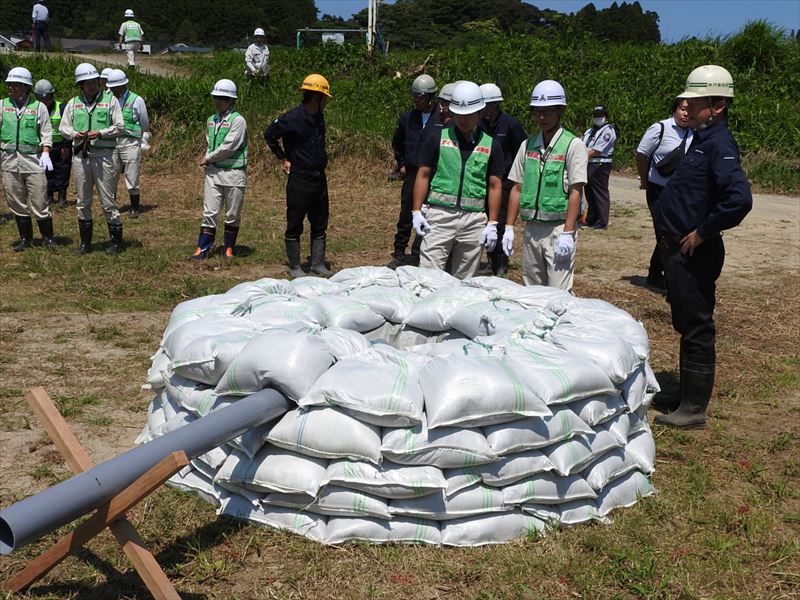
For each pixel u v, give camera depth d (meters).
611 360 3.97
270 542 3.58
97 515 2.98
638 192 15.23
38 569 3.14
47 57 24.55
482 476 3.58
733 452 4.73
